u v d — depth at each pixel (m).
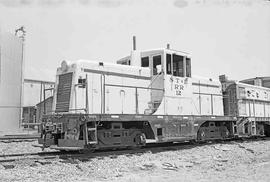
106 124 10.92
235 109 17.23
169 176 7.96
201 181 7.28
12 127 24.84
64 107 10.73
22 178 7.14
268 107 20.70
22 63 26.70
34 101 30.44
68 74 10.89
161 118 12.02
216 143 15.09
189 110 13.55
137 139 11.63
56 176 7.56
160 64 12.66
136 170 8.84
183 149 12.63
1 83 23.70
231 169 9.10
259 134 18.86
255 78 21.31
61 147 10.00
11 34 25.11
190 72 13.77
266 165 9.76
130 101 11.95
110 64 11.65
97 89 11.03
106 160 9.48
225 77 17.95
